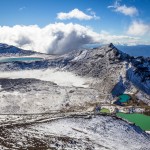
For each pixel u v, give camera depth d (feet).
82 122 310.65
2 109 558.97
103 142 261.03
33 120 306.55
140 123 465.88
